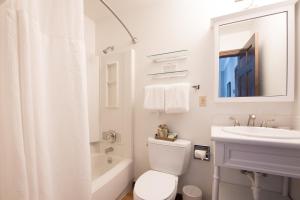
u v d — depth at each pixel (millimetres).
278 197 1266
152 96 1693
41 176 723
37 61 718
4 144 678
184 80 1675
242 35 1410
